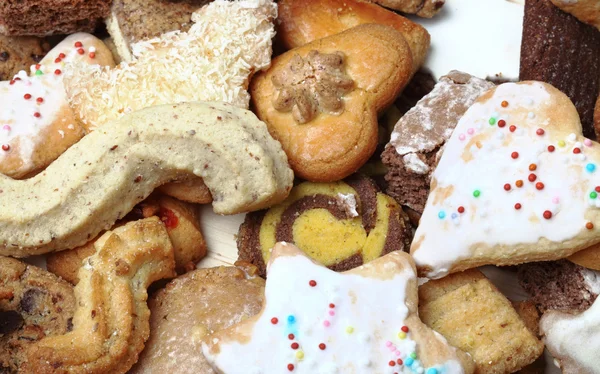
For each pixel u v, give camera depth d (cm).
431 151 30
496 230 28
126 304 28
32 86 31
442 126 30
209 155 29
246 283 30
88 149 29
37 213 29
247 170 29
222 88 30
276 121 31
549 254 28
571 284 30
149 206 30
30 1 31
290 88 30
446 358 27
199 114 29
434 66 32
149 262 29
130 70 30
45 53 33
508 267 32
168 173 30
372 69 31
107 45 33
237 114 30
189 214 31
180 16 32
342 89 30
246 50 31
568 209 27
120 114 30
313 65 31
